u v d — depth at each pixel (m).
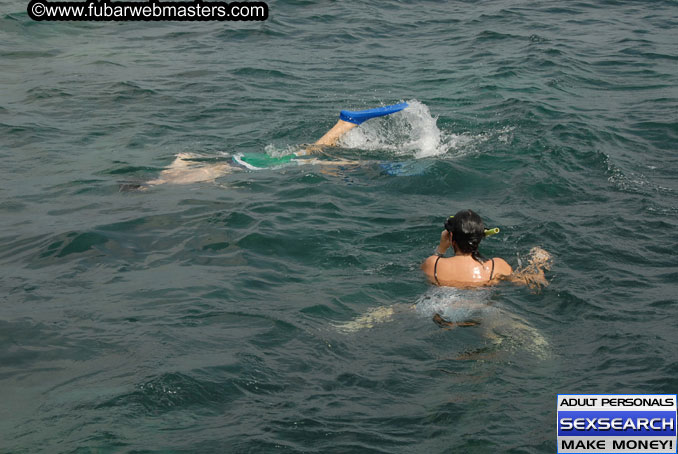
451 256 7.35
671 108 12.95
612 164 10.20
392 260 7.43
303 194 9.27
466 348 5.71
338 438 4.57
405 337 5.90
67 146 11.48
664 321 6.09
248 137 11.98
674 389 5.09
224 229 8.16
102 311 6.28
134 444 4.48
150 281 6.90
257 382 5.20
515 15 21.50
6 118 12.79
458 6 23.11
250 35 19.53
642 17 21.02
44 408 4.87
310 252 7.61
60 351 5.62
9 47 18.06
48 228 8.20
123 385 5.13
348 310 6.38
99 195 9.36
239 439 4.54
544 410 4.87
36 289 6.73
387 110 11.21
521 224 8.29
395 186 9.64
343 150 11.09
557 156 10.55
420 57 17.45
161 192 9.43
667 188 9.41
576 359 5.54
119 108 13.63
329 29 20.19
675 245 7.69
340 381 5.25
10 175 10.14
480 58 17.06
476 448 4.48
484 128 12.03
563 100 13.58
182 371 5.29
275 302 6.50
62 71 16.19
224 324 6.07
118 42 18.98
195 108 13.65
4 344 5.71
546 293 6.62
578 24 20.33
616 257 7.40
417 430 4.67
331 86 15.14
